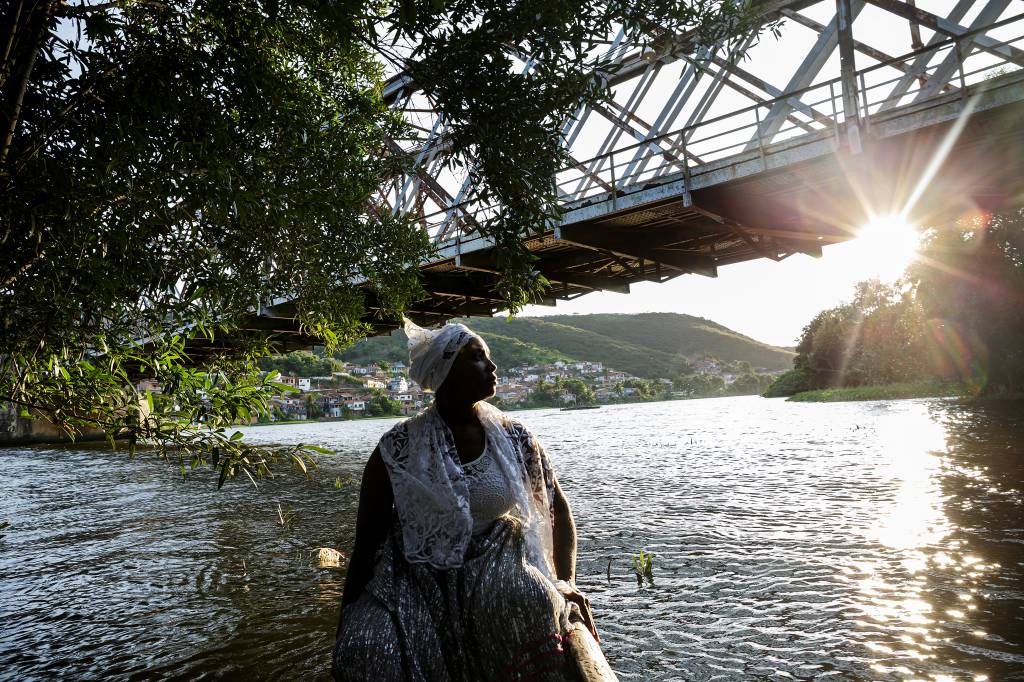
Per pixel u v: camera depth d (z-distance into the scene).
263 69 4.38
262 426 104.75
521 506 1.88
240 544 10.70
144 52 3.84
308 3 3.70
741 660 4.83
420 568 1.80
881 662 4.61
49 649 6.05
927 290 39.16
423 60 3.88
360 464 26.95
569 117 4.25
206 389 4.39
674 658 4.94
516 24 3.70
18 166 3.40
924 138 11.72
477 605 1.72
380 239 6.46
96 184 3.45
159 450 4.29
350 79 6.01
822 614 5.70
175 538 11.59
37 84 3.62
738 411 71.81
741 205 15.24
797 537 8.81
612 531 10.07
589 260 18.83
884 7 12.07
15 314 3.63
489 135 4.03
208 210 4.13
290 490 18.16
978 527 8.51
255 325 20.72
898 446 20.16
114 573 9.07
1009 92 10.57
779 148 12.92
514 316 4.63
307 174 5.09
